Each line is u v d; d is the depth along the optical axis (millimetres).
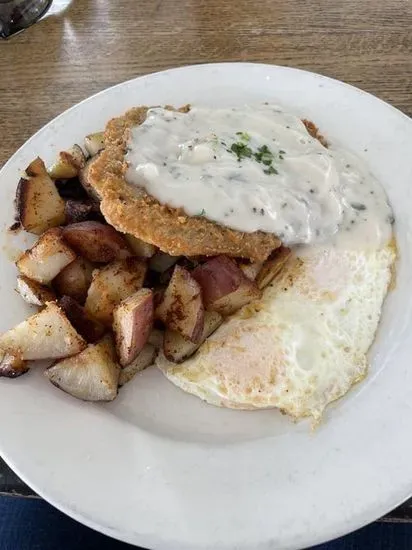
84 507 250
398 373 278
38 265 306
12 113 401
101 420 278
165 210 309
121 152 328
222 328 305
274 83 372
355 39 415
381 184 335
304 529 239
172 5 454
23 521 330
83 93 408
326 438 264
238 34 429
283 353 291
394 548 312
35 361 291
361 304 300
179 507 248
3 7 435
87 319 301
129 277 308
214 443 271
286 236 312
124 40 436
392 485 245
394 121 349
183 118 345
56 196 329
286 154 333
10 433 271
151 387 294
